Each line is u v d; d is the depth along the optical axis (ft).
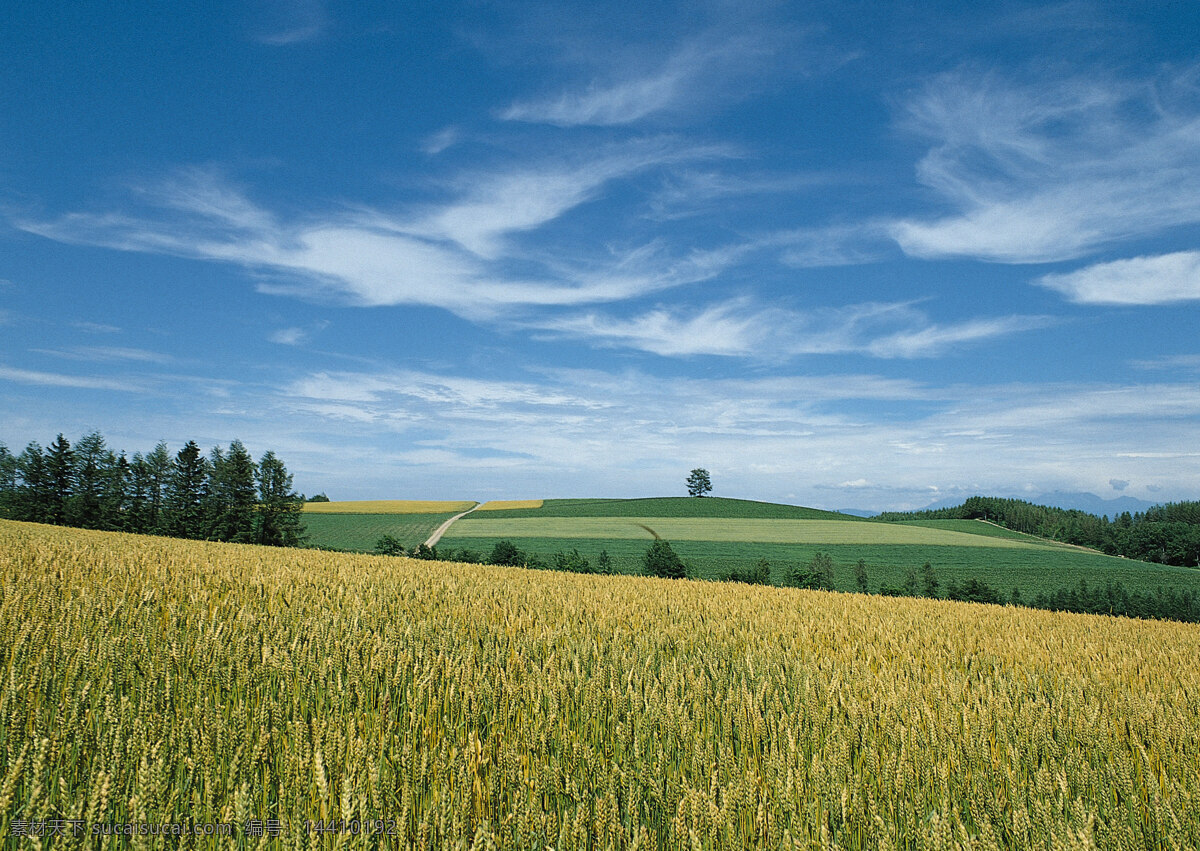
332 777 11.63
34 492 237.66
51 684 16.07
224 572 41.14
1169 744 17.66
